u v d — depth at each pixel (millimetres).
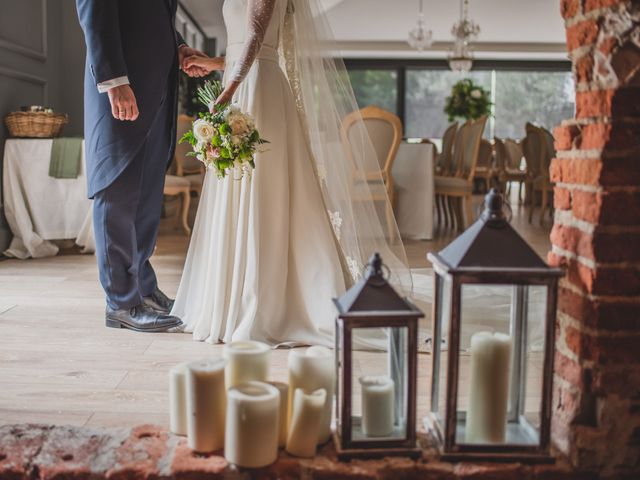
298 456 1387
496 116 13977
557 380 1509
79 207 4520
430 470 1350
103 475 1330
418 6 11820
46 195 4441
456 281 1310
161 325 2555
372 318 1336
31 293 3252
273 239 2410
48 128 4535
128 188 2568
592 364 1371
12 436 1479
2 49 4512
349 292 1410
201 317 2465
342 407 1367
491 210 1385
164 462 1368
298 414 1377
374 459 1378
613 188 1335
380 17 12141
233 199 2424
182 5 8852
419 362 2176
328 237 2486
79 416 1720
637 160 1327
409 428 1384
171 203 7691
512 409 1500
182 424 1486
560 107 13898
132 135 2545
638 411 1362
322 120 2557
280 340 2379
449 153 6973
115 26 2383
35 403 1806
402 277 2873
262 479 1353
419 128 14039
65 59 5531
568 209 1499
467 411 1442
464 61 10086
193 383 1386
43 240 4465
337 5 11867
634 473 1371
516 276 1307
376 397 1396
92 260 4316
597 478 1370
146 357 2236
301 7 2527
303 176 2479
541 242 5480
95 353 2271
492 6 11758
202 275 2588
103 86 2383
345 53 13422
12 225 4434
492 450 1379
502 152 8273
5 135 4551
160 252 4703
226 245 2420
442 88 13961
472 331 2596
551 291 1320
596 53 1361
